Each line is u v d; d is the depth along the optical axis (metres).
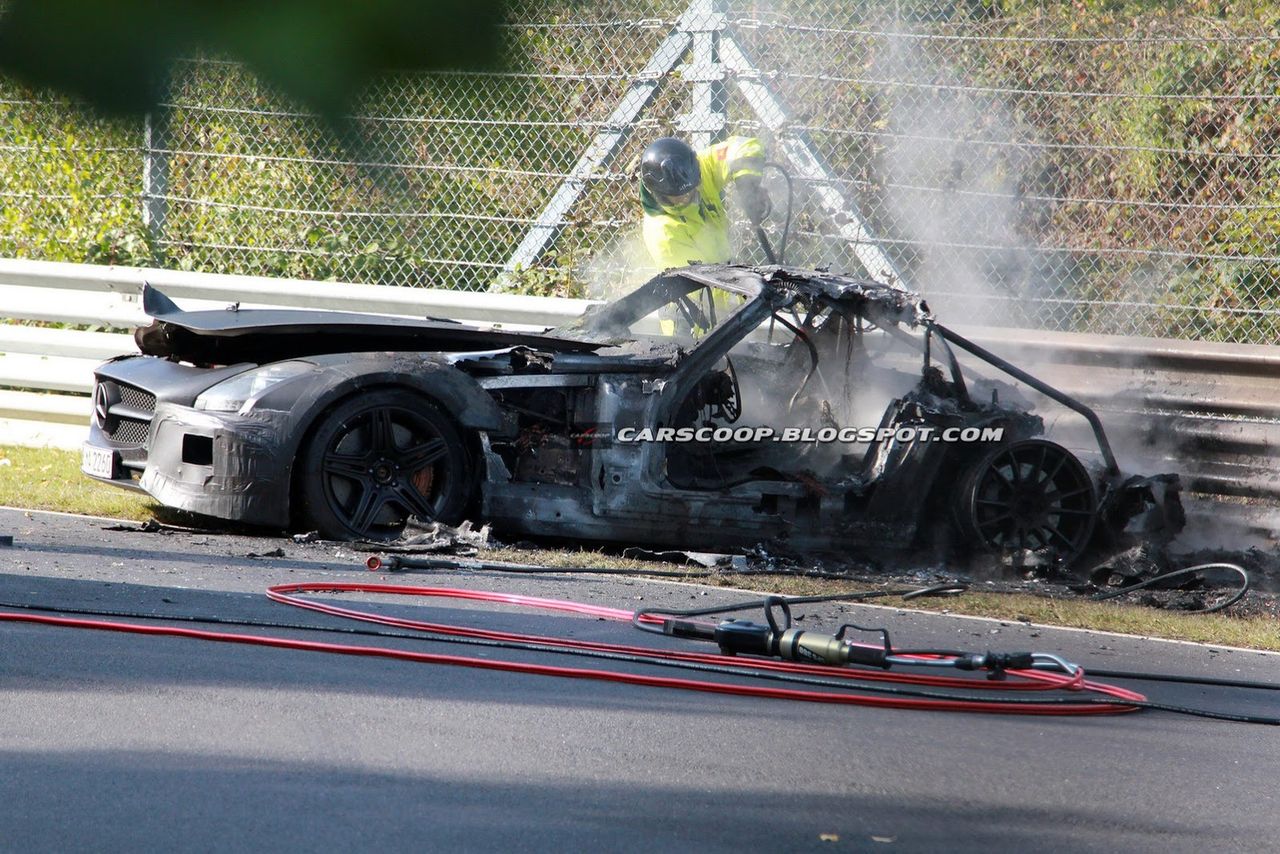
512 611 20.22
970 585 25.91
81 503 29.06
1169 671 19.34
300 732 12.48
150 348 28.80
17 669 14.18
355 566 23.36
